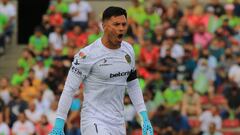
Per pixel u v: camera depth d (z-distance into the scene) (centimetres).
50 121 5853
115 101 2430
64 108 2398
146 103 6094
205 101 6456
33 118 5984
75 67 2395
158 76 6450
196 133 6053
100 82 2406
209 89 6500
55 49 6969
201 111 6247
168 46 6731
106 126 2400
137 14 7250
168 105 6288
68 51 6738
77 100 5647
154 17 7219
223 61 6681
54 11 7400
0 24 7606
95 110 2414
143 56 6656
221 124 6244
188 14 7200
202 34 6956
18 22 8381
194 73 6575
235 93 6438
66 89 2400
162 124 5928
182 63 6644
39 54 6962
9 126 5972
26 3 8469
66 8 7381
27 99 6272
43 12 8575
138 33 6950
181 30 6975
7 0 7700
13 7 7750
